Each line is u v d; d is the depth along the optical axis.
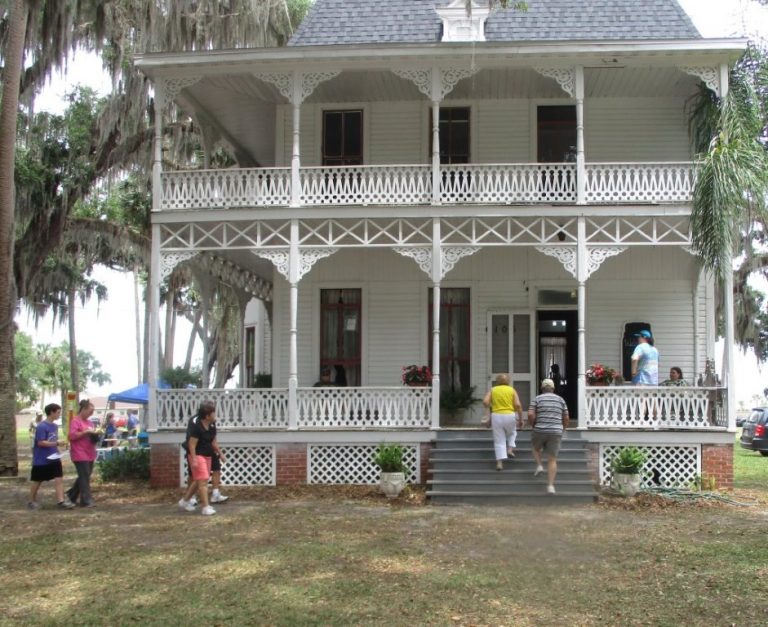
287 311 20.00
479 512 14.07
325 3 19.80
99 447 27.28
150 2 22.42
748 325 37.47
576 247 16.84
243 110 20.30
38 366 70.69
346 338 19.91
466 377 19.78
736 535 11.98
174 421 17.17
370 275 19.91
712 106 17.78
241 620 8.16
